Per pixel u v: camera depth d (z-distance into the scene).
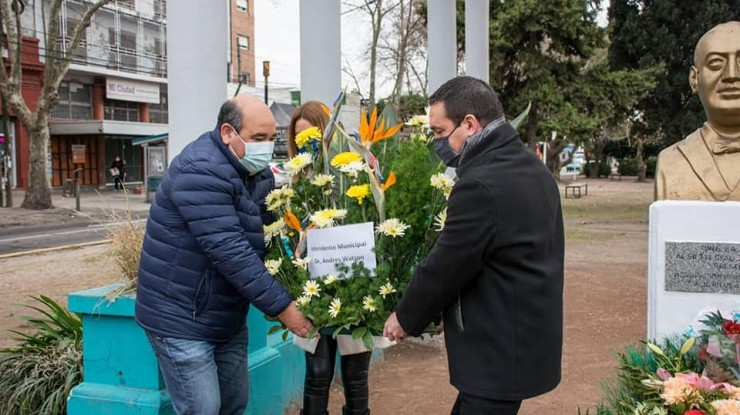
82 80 30.39
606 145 46.41
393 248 2.51
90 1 27.39
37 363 3.68
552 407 3.94
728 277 3.00
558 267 2.19
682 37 15.83
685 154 3.25
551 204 2.17
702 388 2.32
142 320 2.54
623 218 16.61
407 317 2.15
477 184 2.04
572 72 17.08
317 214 2.51
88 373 3.17
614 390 2.78
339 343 2.86
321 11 5.18
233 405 2.83
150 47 33.44
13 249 11.52
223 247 2.38
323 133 2.94
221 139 2.54
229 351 2.79
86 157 31.09
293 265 2.64
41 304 6.86
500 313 2.07
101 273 8.73
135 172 33.81
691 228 3.03
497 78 16.92
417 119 2.80
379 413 3.92
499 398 2.07
